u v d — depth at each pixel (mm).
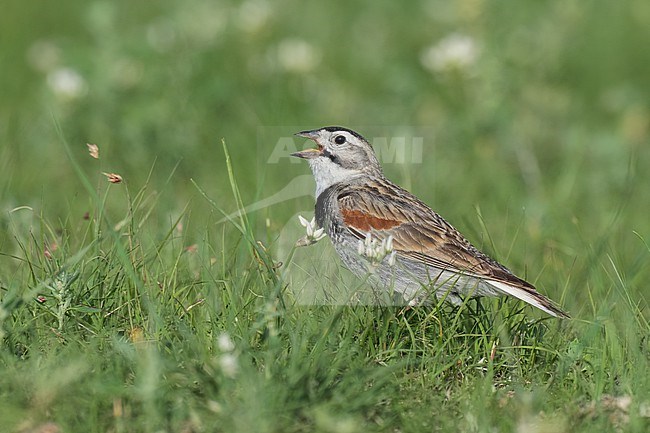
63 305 8945
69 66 18297
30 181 14344
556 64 19156
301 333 8898
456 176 15430
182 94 17078
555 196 14797
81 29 22234
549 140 16938
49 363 8188
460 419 8141
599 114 18906
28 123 16516
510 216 13766
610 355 9141
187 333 8656
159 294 9516
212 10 21578
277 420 7664
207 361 8102
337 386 8203
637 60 20938
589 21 22281
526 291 9930
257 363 8539
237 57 20031
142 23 22344
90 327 8992
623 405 8375
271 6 22703
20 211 12188
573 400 8430
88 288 9516
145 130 15742
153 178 14812
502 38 18828
